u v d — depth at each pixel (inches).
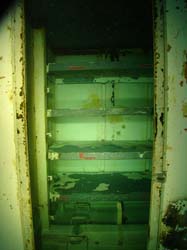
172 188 40.3
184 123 39.2
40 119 57.8
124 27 59.3
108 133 73.5
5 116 40.9
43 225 59.5
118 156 56.7
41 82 57.5
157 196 41.1
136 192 57.1
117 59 73.2
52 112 57.7
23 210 42.5
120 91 71.9
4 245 43.7
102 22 57.3
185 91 38.8
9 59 40.3
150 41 68.1
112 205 70.1
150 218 42.0
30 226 42.8
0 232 43.5
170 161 39.9
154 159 40.4
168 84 38.8
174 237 41.1
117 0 48.7
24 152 41.2
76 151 58.4
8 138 41.3
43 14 54.0
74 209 68.3
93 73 67.3
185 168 39.8
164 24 38.6
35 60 57.4
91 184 63.2
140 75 70.1
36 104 57.7
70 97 72.8
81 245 56.4
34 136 56.7
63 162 74.2
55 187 61.9
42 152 58.4
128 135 73.5
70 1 49.4
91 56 74.0
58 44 70.1
